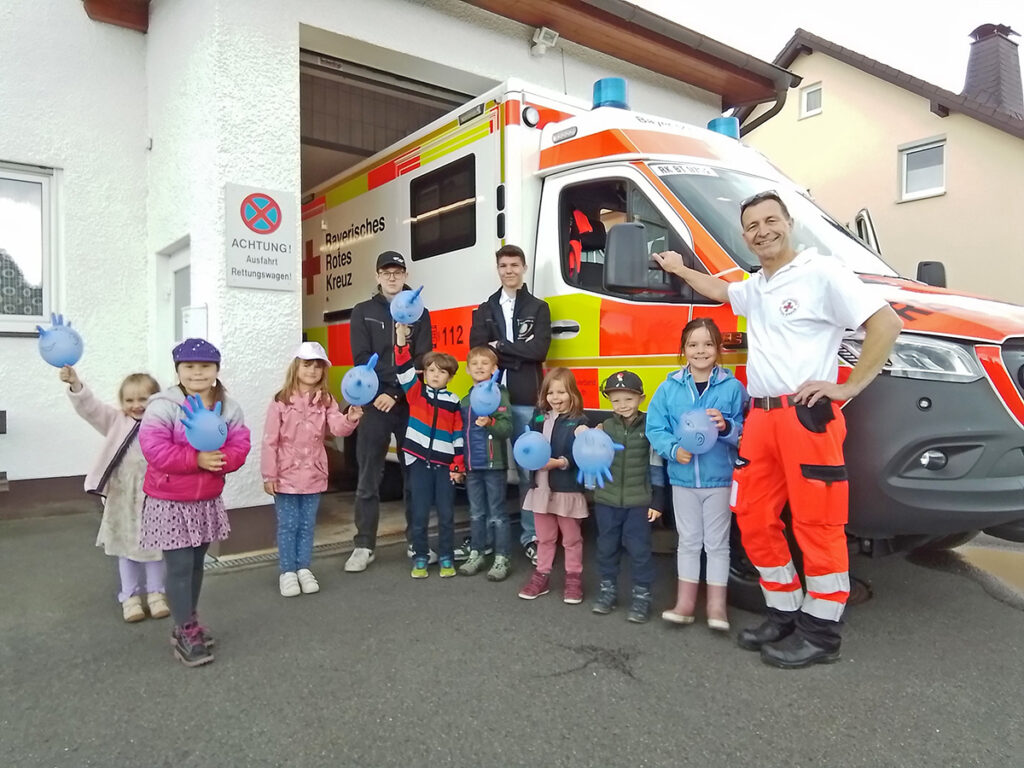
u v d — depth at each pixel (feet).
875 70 56.29
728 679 10.65
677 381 12.67
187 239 19.15
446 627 12.67
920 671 10.90
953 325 11.25
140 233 21.99
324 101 26.50
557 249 16.58
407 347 16.60
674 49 25.73
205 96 16.94
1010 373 10.99
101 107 21.26
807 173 62.28
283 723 9.45
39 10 20.38
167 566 11.26
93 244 21.34
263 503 16.99
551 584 15.12
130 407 13.12
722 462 12.25
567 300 16.12
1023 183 49.83
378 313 16.81
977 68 68.59
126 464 13.10
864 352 10.12
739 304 11.84
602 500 13.07
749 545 11.64
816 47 60.13
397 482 22.59
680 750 8.79
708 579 12.48
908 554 16.76
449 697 10.11
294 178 17.47
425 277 19.97
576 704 9.91
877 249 18.52
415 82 23.70
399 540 18.34
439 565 16.07
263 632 12.45
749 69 27.78
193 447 10.73
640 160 15.38
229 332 16.47
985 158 51.37
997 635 12.27
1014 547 17.34
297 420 14.39
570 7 22.56
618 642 12.00
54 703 10.02
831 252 14.84
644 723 9.41
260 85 17.02
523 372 15.99
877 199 57.57
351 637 12.22
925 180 55.57
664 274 14.17
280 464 14.28
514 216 17.03
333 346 24.36
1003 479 10.95
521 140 17.13
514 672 10.89
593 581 15.26
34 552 17.21
